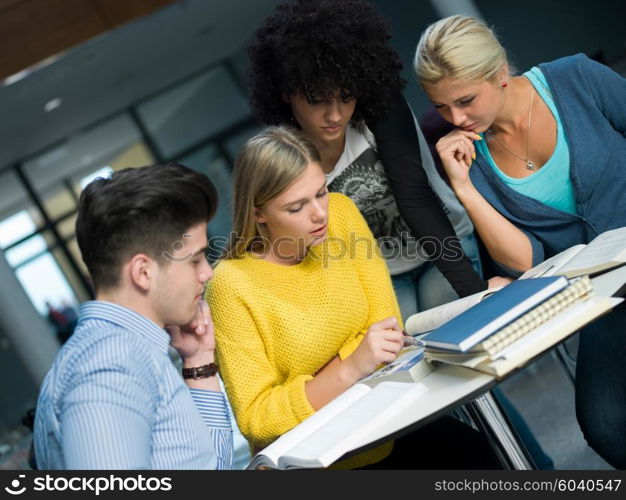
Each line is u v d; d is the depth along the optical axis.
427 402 1.37
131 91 10.50
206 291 1.82
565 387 3.54
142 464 1.17
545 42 10.27
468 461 1.71
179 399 1.32
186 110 11.21
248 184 1.75
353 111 2.12
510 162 2.13
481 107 1.98
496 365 1.32
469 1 7.71
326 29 1.93
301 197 1.72
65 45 5.39
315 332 1.79
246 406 1.72
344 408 1.54
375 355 1.62
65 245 10.88
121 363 1.22
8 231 10.78
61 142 10.87
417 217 2.16
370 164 2.20
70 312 10.55
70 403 1.17
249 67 2.16
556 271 1.76
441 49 1.92
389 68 2.06
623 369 1.83
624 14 9.99
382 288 1.94
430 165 2.29
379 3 10.52
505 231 2.12
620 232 1.79
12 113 8.61
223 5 8.45
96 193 1.32
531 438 2.46
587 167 2.05
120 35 7.51
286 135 1.75
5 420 9.79
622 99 2.05
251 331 1.77
